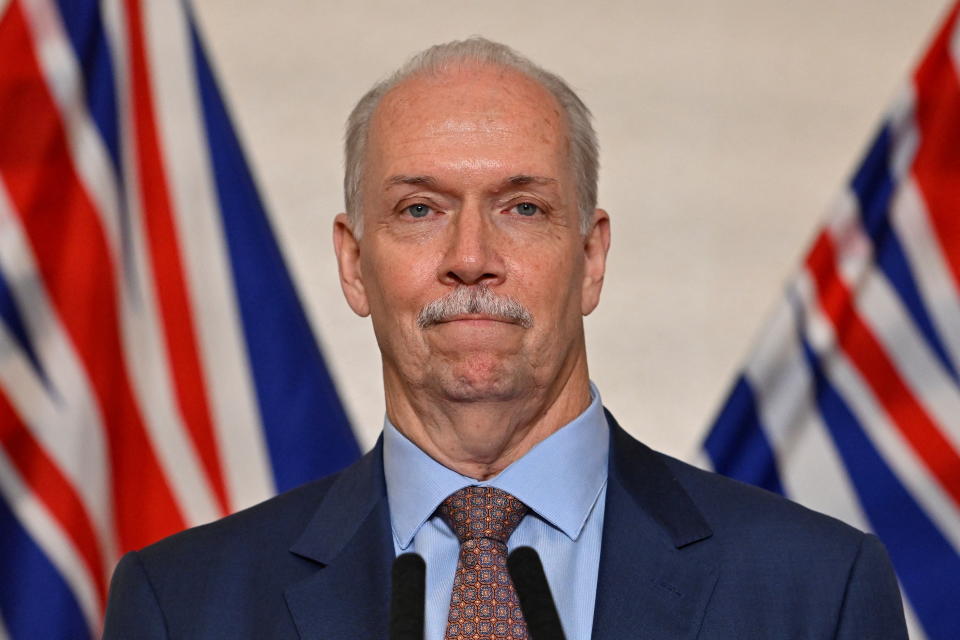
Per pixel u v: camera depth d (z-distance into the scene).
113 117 10.37
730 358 10.64
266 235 10.41
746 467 10.20
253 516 6.33
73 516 9.87
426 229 5.77
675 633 5.58
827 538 5.89
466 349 5.63
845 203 10.45
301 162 10.79
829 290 10.40
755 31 11.00
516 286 5.67
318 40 10.91
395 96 5.99
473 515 5.75
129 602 6.02
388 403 6.18
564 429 5.96
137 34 10.52
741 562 5.79
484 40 6.16
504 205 5.78
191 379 10.18
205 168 10.44
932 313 10.30
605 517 5.93
